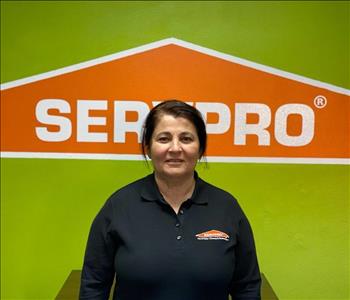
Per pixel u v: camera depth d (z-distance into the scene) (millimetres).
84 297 1321
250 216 1929
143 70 1896
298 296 1939
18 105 1902
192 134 1278
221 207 1312
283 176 1916
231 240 1279
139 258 1212
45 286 1941
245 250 1342
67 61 1894
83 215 1929
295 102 1905
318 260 1943
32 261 1938
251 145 1913
